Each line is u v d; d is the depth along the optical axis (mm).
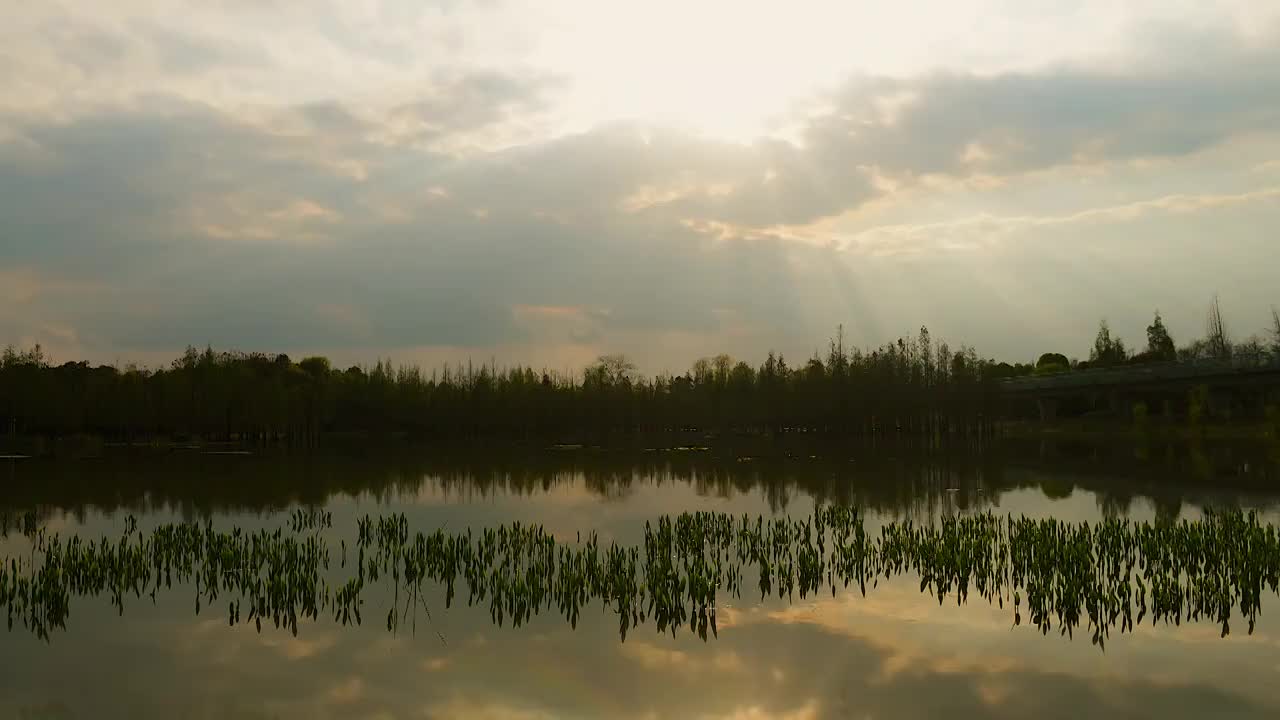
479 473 58906
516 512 37156
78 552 23938
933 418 92938
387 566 24297
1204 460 60750
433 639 17328
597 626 18188
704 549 26828
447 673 15305
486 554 24547
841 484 49312
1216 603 18766
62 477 56281
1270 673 14953
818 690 14398
